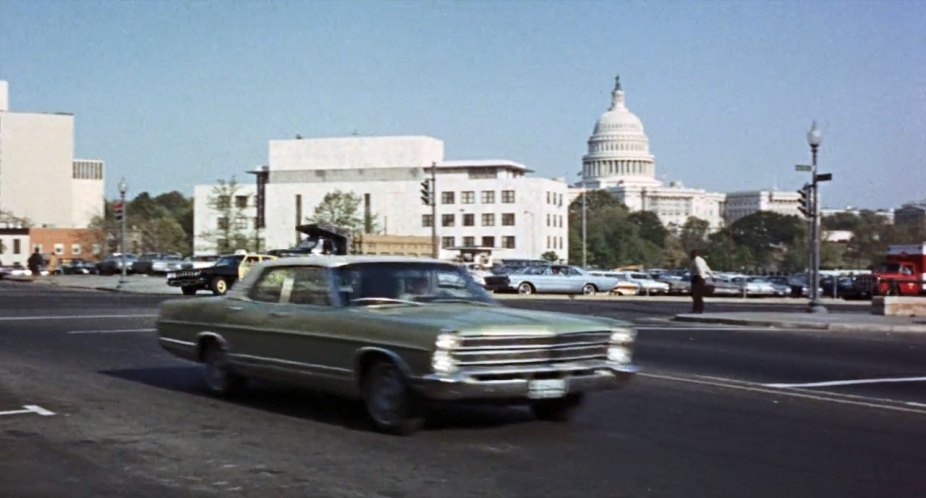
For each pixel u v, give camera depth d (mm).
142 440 9500
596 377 9586
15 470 8266
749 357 17953
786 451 9227
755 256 150000
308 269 10758
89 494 7500
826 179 31609
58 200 135250
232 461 8586
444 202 122562
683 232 164375
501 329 9078
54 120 135000
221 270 40469
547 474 8164
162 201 180000
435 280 10742
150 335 20516
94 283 53156
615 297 46469
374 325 9555
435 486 7727
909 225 127062
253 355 11156
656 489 7711
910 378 15039
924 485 7941
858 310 36406
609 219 148750
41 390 12719
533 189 119812
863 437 9984
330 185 125875
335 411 11047
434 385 8938
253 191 128375
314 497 7387
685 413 11352
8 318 25281
